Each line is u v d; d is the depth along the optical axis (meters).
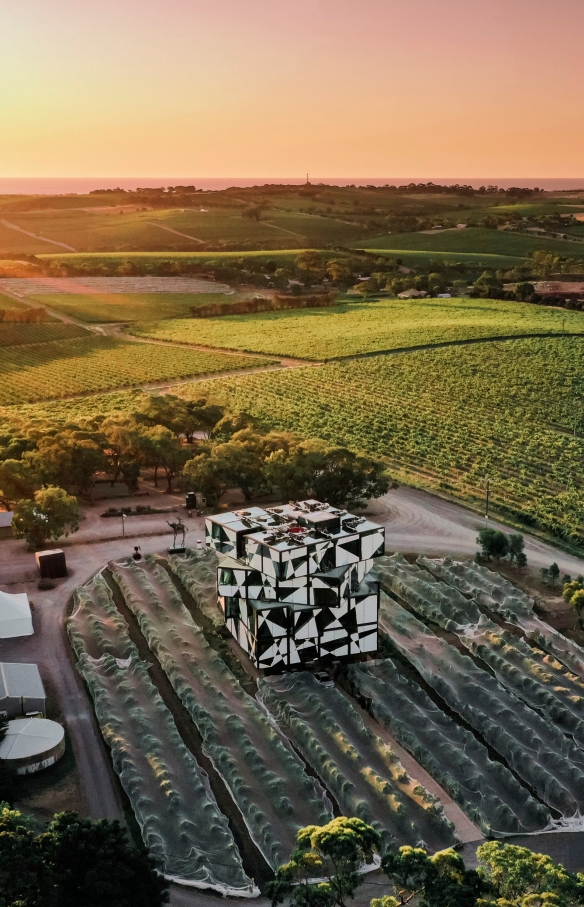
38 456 116.31
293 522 77.94
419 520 114.88
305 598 74.00
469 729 67.19
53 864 43.44
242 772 59.59
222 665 74.38
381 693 70.44
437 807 55.66
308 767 61.50
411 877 42.03
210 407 151.25
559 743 65.00
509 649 77.62
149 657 76.12
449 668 74.69
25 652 76.56
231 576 76.00
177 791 56.53
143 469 138.50
